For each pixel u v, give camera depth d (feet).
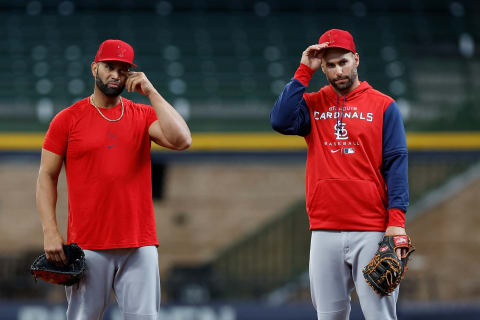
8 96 206.28
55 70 221.05
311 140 50.34
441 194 184.34
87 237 48.67
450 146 182.60
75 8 249.14
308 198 50.34
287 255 184.65
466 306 158.10
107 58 48.19
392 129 48.75
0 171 182.39
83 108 49.34
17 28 239.50
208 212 186.50
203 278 173.78
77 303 49.93
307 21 249.34
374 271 47.14
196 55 231.71
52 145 48.96
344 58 48.42
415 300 178.50
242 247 185.26
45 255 48.60
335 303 49.85
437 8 253.44
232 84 219.20
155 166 184.24
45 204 48.57
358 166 48.70
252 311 154.30
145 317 48.96
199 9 251.39
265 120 202.49
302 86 49.52
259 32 244.01
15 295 173.06
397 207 47.85
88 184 48.60
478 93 217.56
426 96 214.69
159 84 216.74
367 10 253.03
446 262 182.39
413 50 234.79
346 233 48.88
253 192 187.21
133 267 49.08
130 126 49.44
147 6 250.78
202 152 178.19
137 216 49.06
